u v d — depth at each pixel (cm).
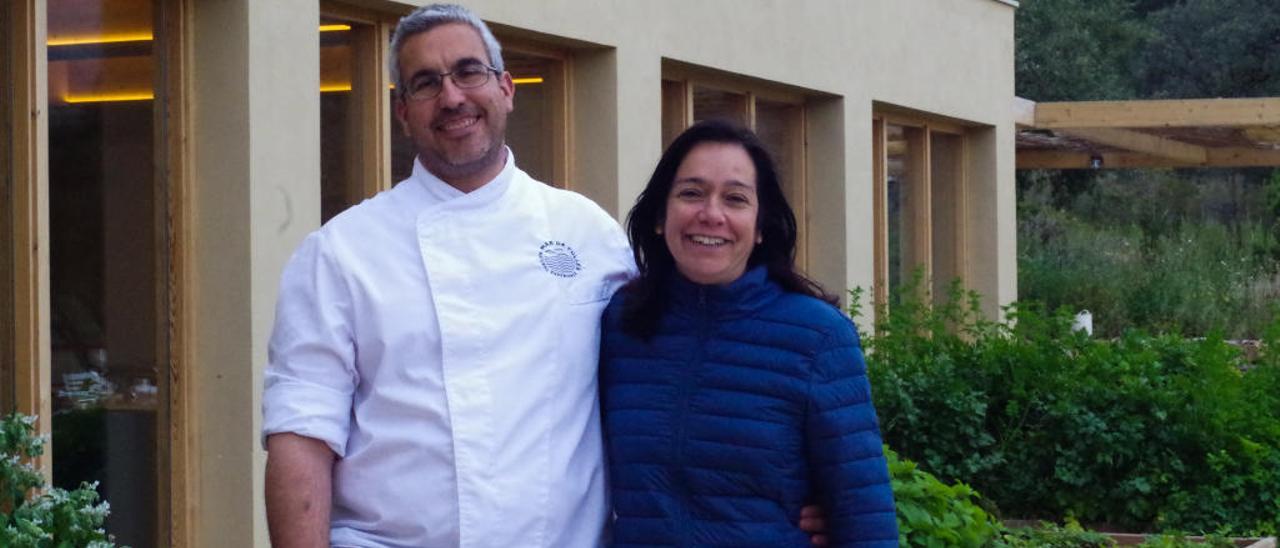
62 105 603
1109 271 2362
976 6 1405
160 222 649
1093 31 2980
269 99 663
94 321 617
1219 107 1546
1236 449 873
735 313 344
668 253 354
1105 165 2027
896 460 659
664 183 353
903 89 1261
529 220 352
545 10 831
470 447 335
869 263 1192
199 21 657
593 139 902
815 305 346
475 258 343
